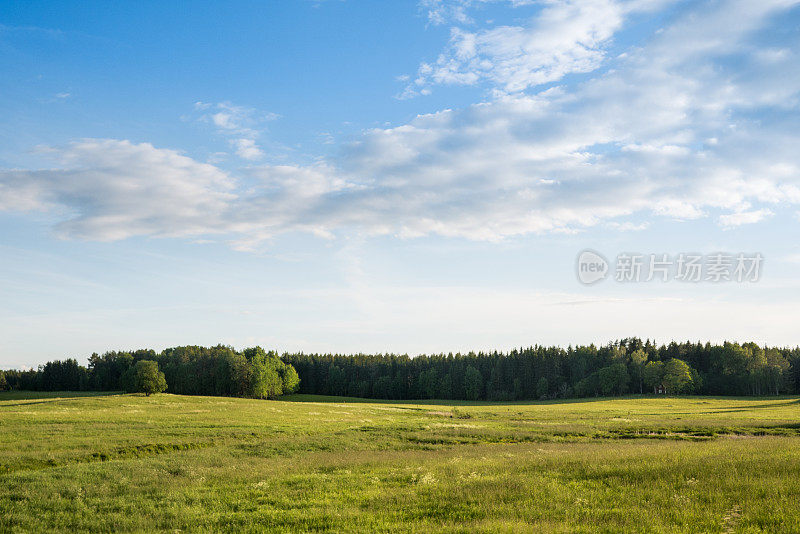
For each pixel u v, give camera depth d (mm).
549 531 12281
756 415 67938
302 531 14078
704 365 170000
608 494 16203
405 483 20688
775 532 11758
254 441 37938
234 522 15406
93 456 29781
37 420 47500
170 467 25359
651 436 44469
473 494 17078
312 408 80500
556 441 42188
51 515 16609
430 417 69750
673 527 12367
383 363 196875
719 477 17375
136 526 15328
